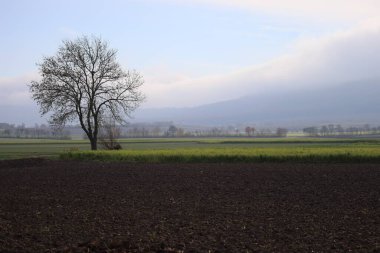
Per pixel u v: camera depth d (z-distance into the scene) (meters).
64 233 14.76
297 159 41.69
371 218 16.97
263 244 13.38
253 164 40.03
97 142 60.34
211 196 22.48
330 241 13.66
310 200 21.06
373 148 50.28
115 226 15.75
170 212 18.28
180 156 44.75
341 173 31.84
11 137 176.88
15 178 31.17
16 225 15.98
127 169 36.94
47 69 54.66
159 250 12.71
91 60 56.69
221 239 13.95
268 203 20.33
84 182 28.58
